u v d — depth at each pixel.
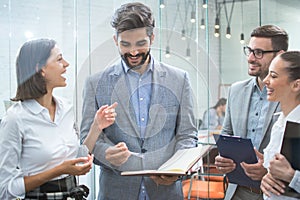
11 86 1.39
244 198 1.22
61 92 1.24
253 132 1.21
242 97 1.23
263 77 1.21
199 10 1.39
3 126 1.19
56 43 1.27
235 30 1.36
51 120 1.21
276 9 1.36
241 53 1.30
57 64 1.24
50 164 1.19
